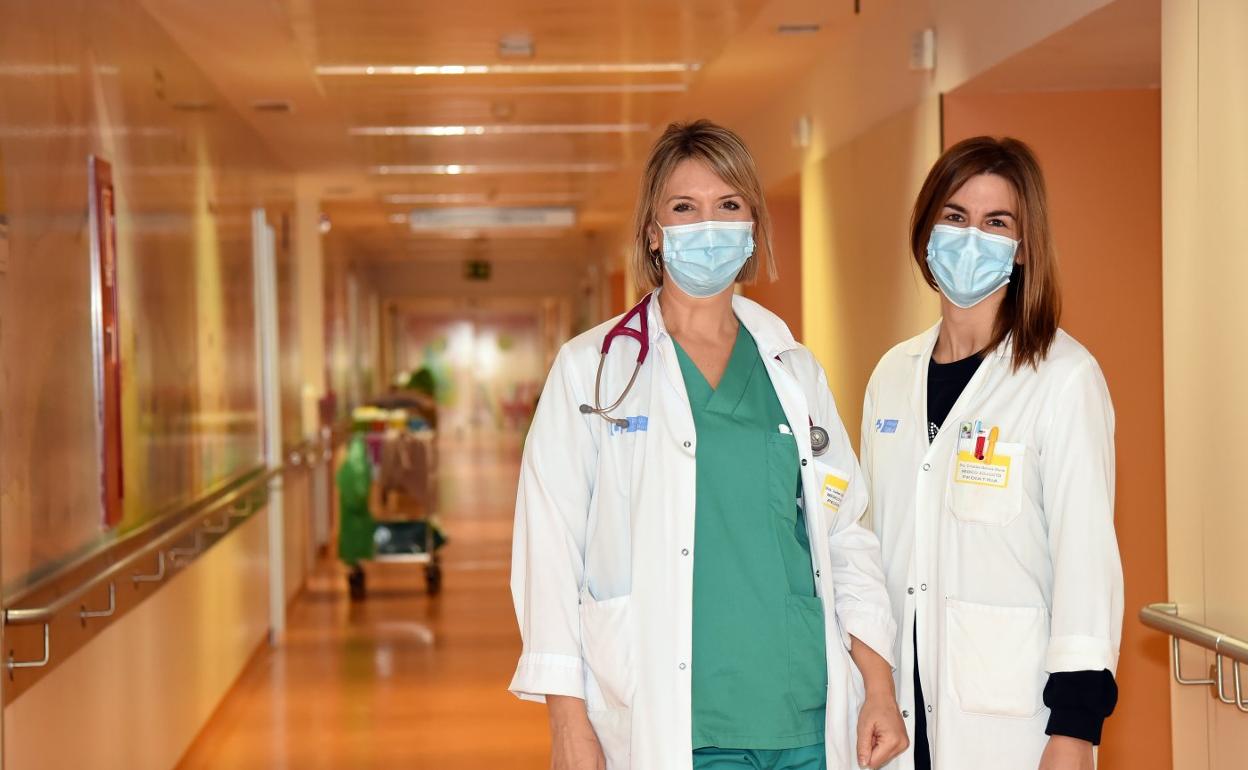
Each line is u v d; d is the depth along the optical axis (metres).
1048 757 2.15
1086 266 4.89
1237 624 2.70
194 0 4.91
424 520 9.35
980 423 2.34
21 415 3.27
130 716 4.40
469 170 11.18
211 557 5.99
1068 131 4.92
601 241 18.73
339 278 16.22
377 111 7.99
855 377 6.22
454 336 32.97
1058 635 2.16
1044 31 4.02
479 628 8.12
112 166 4.32
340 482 9.20
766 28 6.18
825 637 2.13
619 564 2.10
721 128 2.14
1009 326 2.38
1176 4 2.95
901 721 2.19
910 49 5.32
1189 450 2.91
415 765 5.22
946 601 2.34
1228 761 2.80
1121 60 4.34
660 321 2.15
